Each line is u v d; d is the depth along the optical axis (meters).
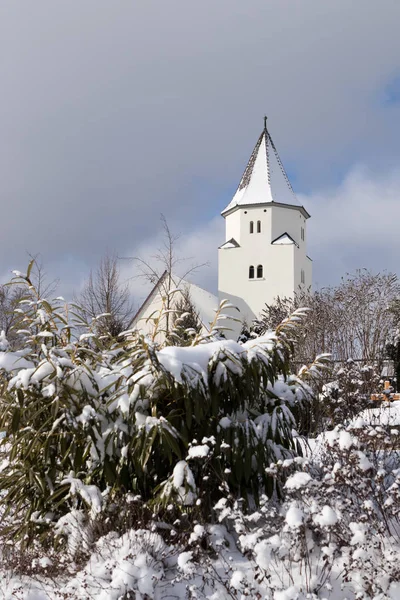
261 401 4.90
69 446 4.51
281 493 4.50
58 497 4.55
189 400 4.21
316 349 14.96
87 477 4.51
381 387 8.40
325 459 4.80
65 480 4.35
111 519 4.25
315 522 3.44
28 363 4.63
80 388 4.51
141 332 4.72
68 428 4.46
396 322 15.73
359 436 4.36
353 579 3.58
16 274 4.78
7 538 4.58
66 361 4.46
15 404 4.55
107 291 23.14
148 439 4.17
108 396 4.66
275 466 3.93
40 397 4.50
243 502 4.34
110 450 4.43
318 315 15.71
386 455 4.95
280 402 4.95
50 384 4.38
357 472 3.92
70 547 4.18
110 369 4.79
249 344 4.82
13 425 4.34
